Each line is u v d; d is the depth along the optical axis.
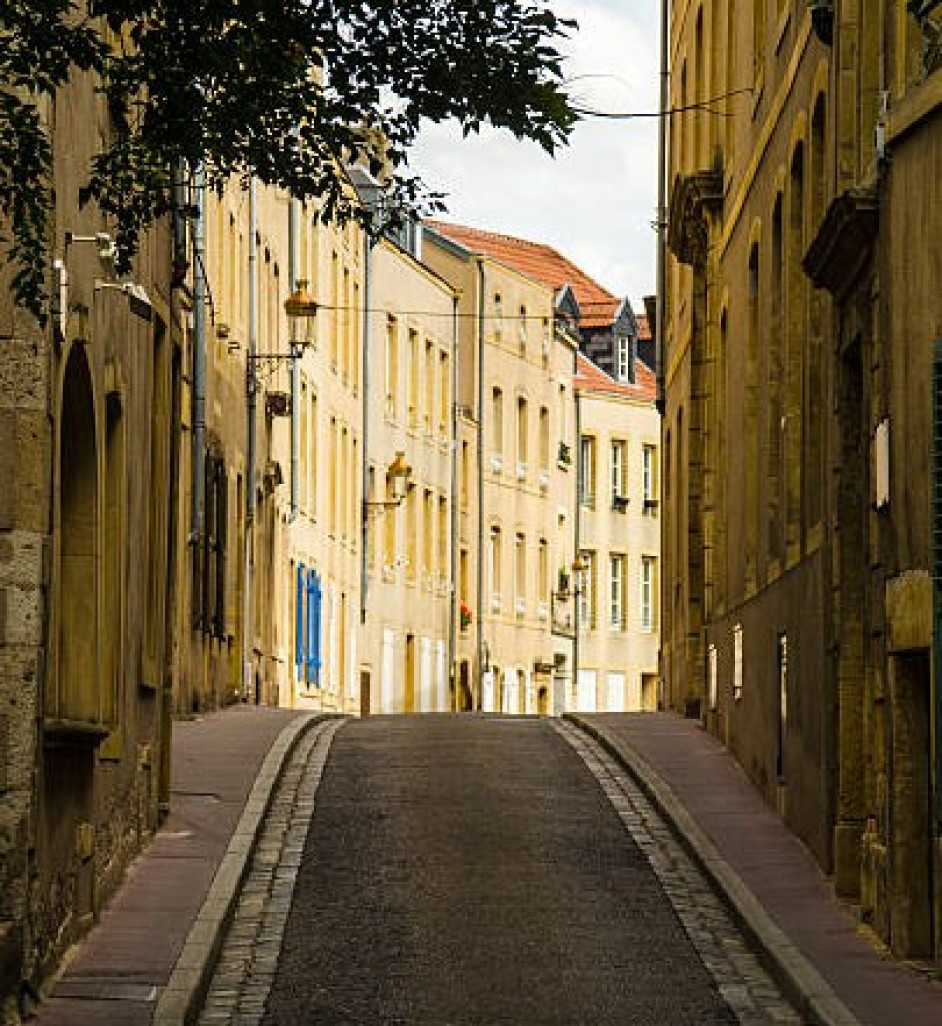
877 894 21.11
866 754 22.17
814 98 26.00
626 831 28.20
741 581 33.41
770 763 29.36
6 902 16.86
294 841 26.80
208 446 41.69
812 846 25.48
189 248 37.84
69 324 18.23
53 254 17.06
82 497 20.38
